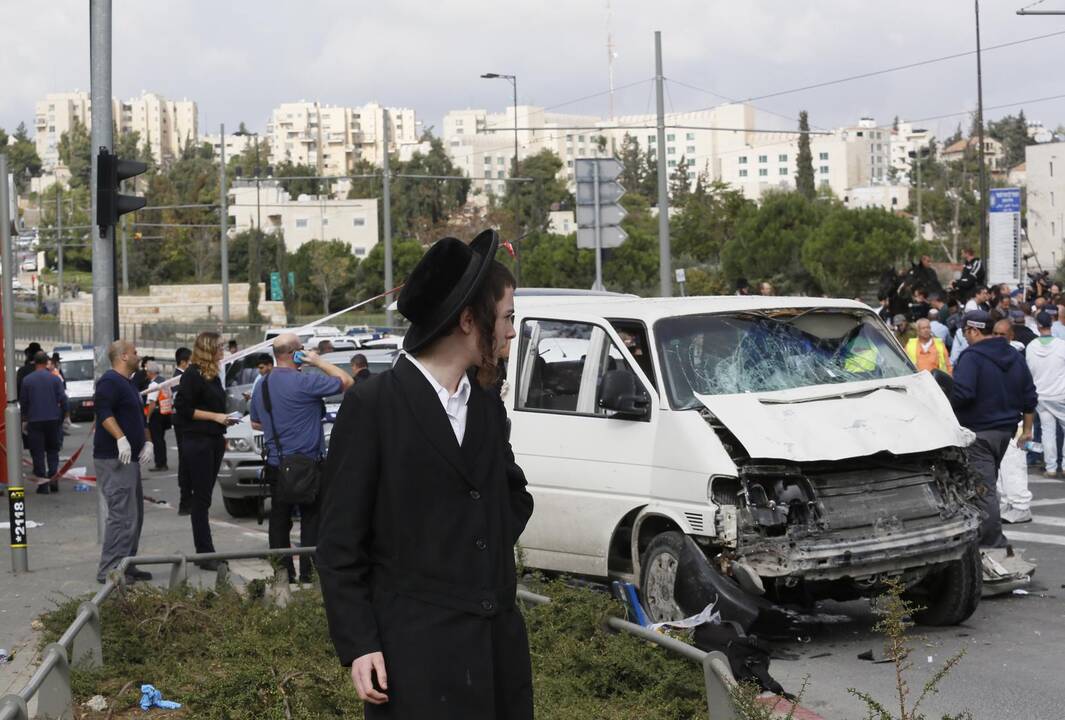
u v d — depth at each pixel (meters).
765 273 61.66
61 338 77.00
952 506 8.43
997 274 28.11
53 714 6.21
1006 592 9.83
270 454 10.36
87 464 23.92
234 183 127.81
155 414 22.64
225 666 7.41
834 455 7.89
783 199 62.66
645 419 8.59
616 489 8.71
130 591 8.41
